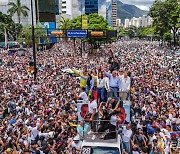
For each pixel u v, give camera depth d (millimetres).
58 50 85312
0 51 73875
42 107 18875
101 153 9836
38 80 30453
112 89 13141
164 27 103750
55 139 12984
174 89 26938
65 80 30000
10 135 13523
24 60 51094
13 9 106062
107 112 10875
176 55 68312
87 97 14094
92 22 83500
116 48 102375
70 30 50031
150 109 18641
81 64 45250
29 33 77875
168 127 16328
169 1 99562
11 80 29672
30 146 12672
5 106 19438
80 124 11891
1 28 101125
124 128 12422
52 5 121562
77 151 10969
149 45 133000
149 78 33125
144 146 13328
